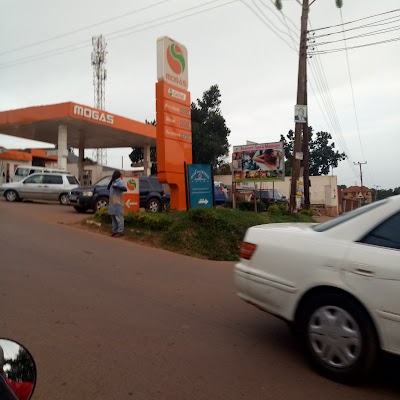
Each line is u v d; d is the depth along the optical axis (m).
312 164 63.47
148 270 7.36
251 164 17.22
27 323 4.48
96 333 4.32
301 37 16.31
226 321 4.92
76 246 9.02
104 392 3.15
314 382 3.42
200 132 39.62
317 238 3.74
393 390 3.33
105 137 30.22
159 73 13.02
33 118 24.25
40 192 19.77
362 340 3.25
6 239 9.23
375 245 3.38
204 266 8.13
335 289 3.47
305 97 18.17
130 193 12.42
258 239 4.19
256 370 3.63
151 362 3.71
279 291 3.84
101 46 37.94
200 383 3.36
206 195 13.19
